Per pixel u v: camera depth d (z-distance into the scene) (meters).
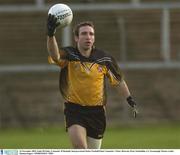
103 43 71.06
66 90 23.72
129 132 56.09
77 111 23.66
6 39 71.62
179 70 68.38
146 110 66.31
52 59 23.19
